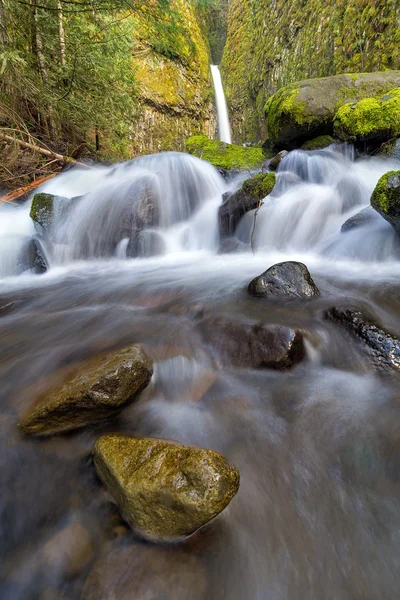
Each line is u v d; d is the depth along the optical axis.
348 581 1.21
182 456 1.38
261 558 1.27
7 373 2.22
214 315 2.79
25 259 5.32
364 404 1.97
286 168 7.54
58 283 4.50
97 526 1.36
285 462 1.66
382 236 4.16
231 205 5.43
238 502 1.44
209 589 1.17
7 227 6.24
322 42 10.81
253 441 1.78
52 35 7.84
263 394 2.11
